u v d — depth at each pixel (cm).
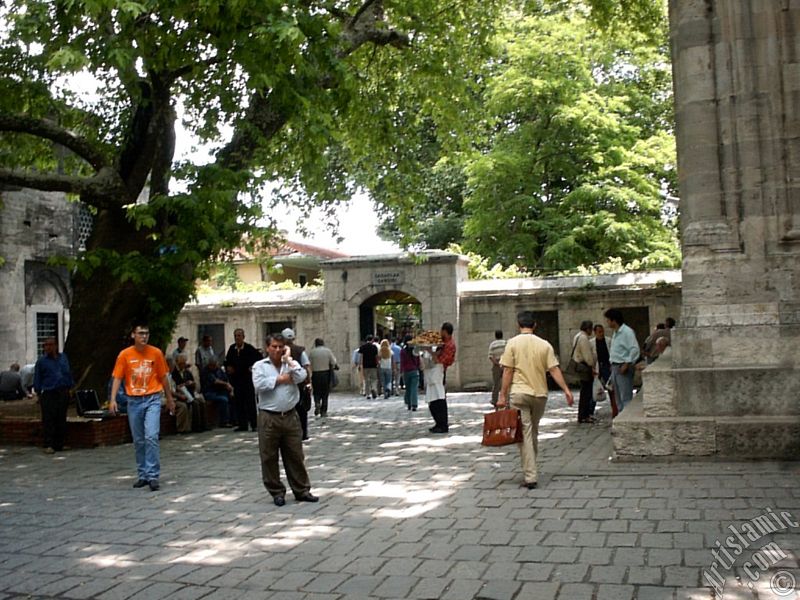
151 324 1644
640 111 3662
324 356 1850
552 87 3170
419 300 2755
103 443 1405
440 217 3841
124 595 573
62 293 2828
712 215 1076
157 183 1645
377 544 673
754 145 1060
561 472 950
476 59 2189
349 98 1484
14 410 1622
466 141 2306
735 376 993
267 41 1265
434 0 1886
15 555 695
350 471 1053
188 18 1316
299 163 2030
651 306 2523
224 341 3025
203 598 558
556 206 3350
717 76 1082
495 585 548
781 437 935
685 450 968
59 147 2281
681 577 542
